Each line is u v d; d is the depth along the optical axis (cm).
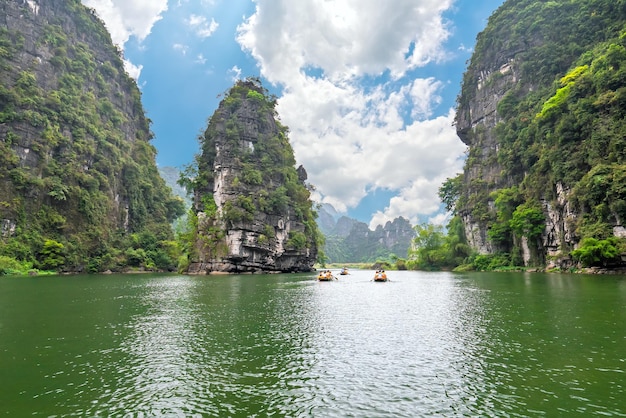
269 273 8962
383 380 1174
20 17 10012
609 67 5734
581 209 5572
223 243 8781
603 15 7862
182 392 1098
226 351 1509
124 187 11731
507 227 7956
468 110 10900
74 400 1052
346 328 1914
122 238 10781
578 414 931
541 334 1702
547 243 6681
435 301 2909
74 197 9362
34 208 8600
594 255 4941
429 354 1437
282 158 10719
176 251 10950
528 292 3253
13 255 7781
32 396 1082
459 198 10494
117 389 1127
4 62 9225
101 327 1980
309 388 1117
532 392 1066
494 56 10038
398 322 2058
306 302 2947
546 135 6725
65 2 11750
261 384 1155
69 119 9962
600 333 1691
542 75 8438
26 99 9056
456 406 984
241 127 9969
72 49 11488
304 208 11000
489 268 8069
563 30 8538
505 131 8644
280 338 1712
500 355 1404
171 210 14075
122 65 14112
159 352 1502
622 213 4869
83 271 8969
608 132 5378
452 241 9750
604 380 1145
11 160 8338
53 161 9250
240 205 8869
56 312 2480
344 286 4516
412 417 926
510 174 8306
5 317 2294
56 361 1395
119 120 12525
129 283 5147
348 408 980
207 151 10131
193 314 2383
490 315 2208
